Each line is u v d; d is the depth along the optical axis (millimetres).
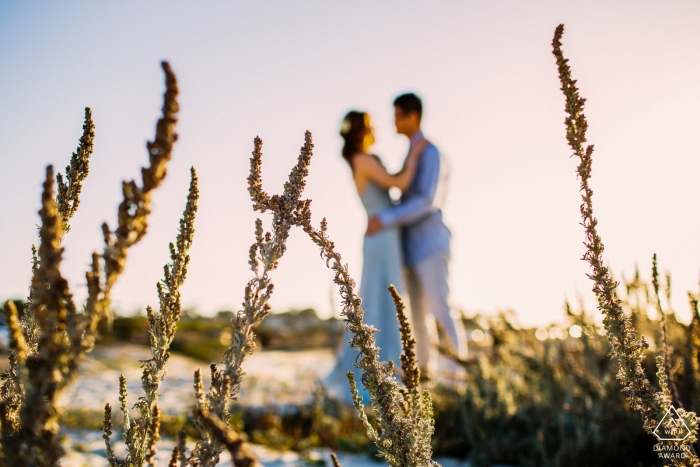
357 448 4145
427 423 1247
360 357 1267
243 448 749
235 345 1060
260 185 1146
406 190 6281
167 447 3586
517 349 4324
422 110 6359
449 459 3812
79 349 738
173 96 769
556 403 3541
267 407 5102
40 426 722
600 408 3086
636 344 1275
